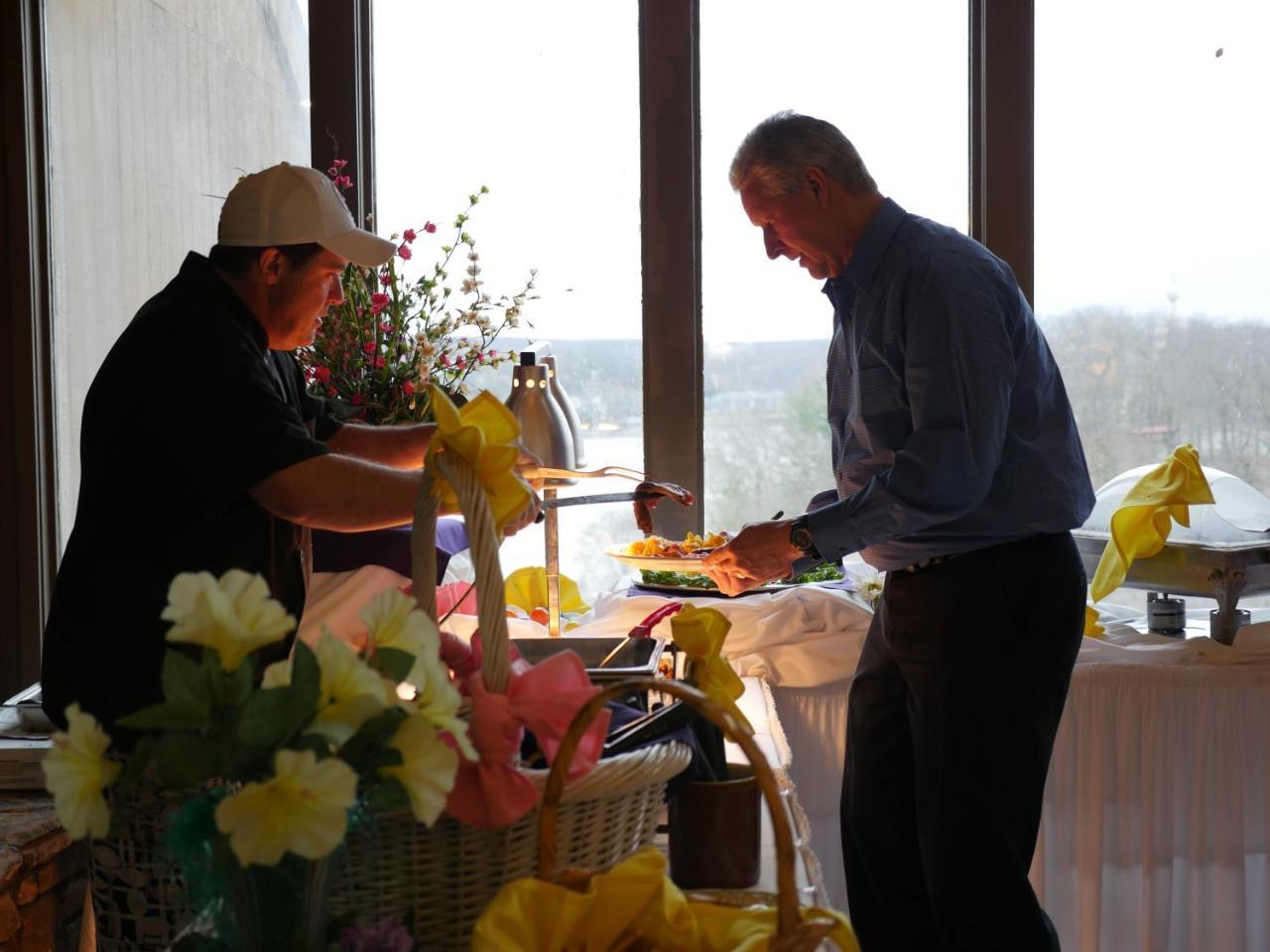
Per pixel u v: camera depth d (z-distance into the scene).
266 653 1.65
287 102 2.83
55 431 2.87
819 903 1.20
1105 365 2.80
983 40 2.73
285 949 0.85
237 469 1.53
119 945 1.56
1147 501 2.34
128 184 2.86
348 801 0.77
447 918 1.00
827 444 2.85
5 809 1.74
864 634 2.37
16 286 2.79
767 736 1.87
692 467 2.84
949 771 1.88
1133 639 2.39
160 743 0.81
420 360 2.31
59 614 1.62
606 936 0.95
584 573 2.89
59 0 2.84
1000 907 1.85
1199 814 2.27
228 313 1.63
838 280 2.06
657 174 2.78
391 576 2.00
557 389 2.23
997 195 2.75
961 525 1.88
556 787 0.96
